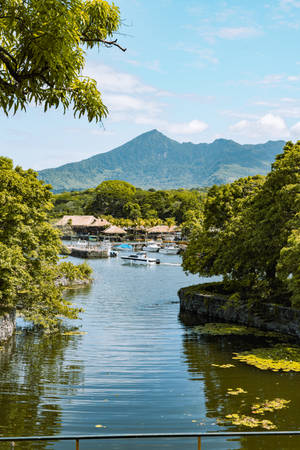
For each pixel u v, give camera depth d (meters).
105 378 18.70
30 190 26.80
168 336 27.39
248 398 16.25
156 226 150.62
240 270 31.95
